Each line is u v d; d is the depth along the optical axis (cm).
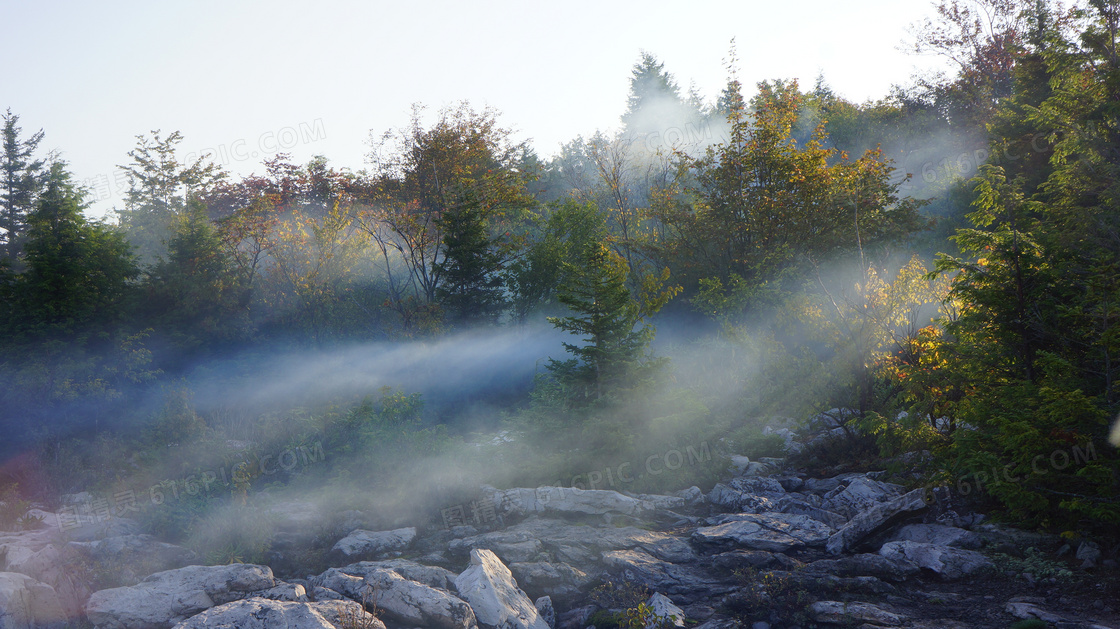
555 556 1060
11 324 2575
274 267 3247
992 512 1055
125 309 2858
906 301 1577
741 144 2952
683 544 1089
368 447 1552
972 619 770
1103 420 891
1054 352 1063
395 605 820
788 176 2736
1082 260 1075
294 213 3369
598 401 1612
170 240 3247
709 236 2873
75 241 2761
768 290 2172
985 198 1187
